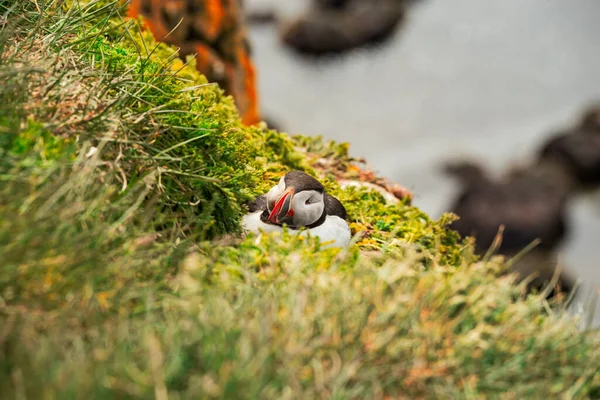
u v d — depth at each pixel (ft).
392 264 24.71
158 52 36.88
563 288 76.69
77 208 21.25
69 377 17.61
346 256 25.54
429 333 21.71
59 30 28.71
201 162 28.43
